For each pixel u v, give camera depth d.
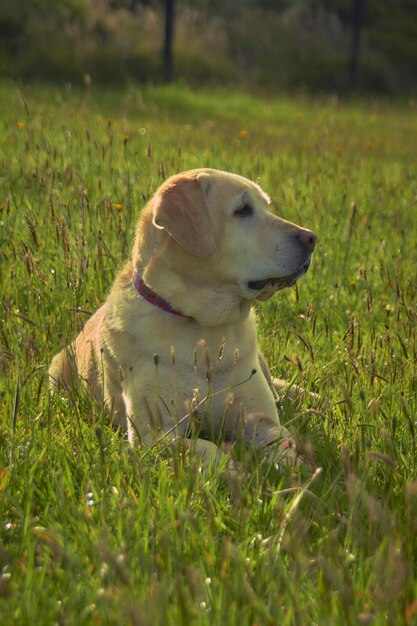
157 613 2.54
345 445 4.03
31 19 26.11
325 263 6.99
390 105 25.17
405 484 3.69
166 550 3.02
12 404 4.23
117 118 14.73
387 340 4.83
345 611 2.63
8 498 3.47
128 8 30.25
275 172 10.41
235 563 2.95
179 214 4.35
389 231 8.21
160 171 7.05
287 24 32.78
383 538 3.11
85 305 5.53
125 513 3.26
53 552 3.05
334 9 34.94
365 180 10.82
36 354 4.81
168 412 4.30
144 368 4.46
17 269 6.11
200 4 33.00
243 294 4.51
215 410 4.56
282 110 21.14
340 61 31.02
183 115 18.36
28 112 7.93
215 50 29.19
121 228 6.12
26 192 7.54
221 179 4.54
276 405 4.96
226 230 4.47
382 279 6.49
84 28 26.91
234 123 17.44
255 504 3.47
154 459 3.93
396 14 35.62
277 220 4.52
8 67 24.06
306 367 5.09
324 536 3.20
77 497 3.57
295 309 6.20
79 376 4.59
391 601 2.57
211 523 3.16
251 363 4.65
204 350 3.68
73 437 3.93
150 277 4.51
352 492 2.99
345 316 6.11
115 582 2.77
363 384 4.70
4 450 3.79
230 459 3.92
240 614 2.68
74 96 18.53
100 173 8.55
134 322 4.54
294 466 3.78
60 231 6.09
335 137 16.19
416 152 15.18
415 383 4.60
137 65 25.83
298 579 2.76
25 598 2.75
